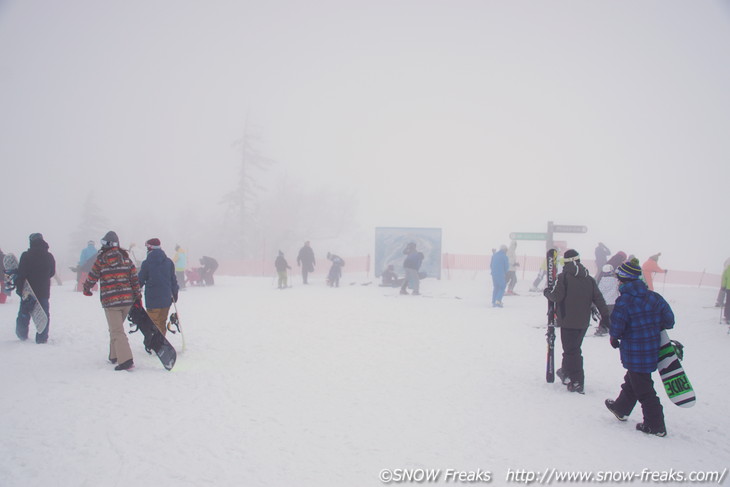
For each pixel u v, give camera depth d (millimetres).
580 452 4777
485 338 10320
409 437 5078
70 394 5910
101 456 4363
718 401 6434
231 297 16422
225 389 6461
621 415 5559
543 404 6184
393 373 7535
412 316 12938
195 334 9930
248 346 9031
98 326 10305
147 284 7746
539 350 9312
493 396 6488
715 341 10281
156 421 5223
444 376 7434
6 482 3836
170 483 3941
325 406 5965
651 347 5242
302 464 4391
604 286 10555
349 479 4137
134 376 6793
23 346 8297
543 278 19891
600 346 9656
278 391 6484
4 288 13461
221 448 4652
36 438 4645
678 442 5062
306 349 8953
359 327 11203
